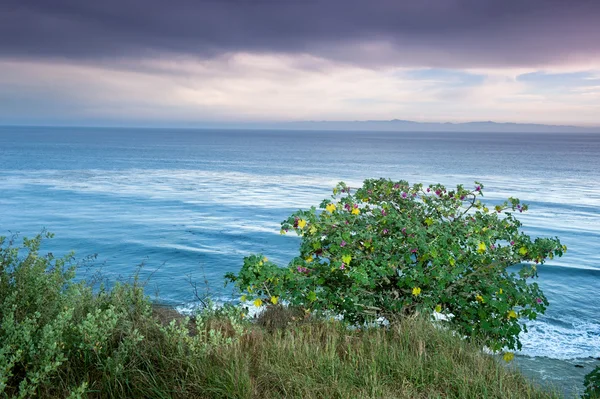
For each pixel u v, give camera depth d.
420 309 5.32
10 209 36.53
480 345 5.00
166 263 19.48
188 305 11.09
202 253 21.48
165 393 3.36
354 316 5.59
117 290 4.98
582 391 6.95
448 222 5.91
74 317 4.17
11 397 3.05
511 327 5.12
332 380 3.73
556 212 38.50
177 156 132.25
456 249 5.20
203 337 4.38
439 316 7.02
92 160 108.31
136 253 21.39
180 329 4.15
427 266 5.39
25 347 3.36
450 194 6.54
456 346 4.69
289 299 5.30
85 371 3.54
